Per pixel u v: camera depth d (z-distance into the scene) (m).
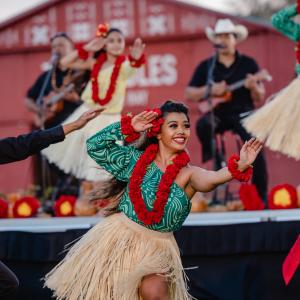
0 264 6.50
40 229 8.22
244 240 7.75
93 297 6.16
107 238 6.25
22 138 6.25
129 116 6.36
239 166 6.01
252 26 15.74
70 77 10.75
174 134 6.28
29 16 16.83
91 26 16.75
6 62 16.95
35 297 7.96
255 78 9.95
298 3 8.13
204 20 16.20
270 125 7.88
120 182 6.55
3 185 16.56
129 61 9.17
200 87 10.43
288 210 8.11
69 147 9.01
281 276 7.73
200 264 7.87
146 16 16.47
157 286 5.95
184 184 6.28
